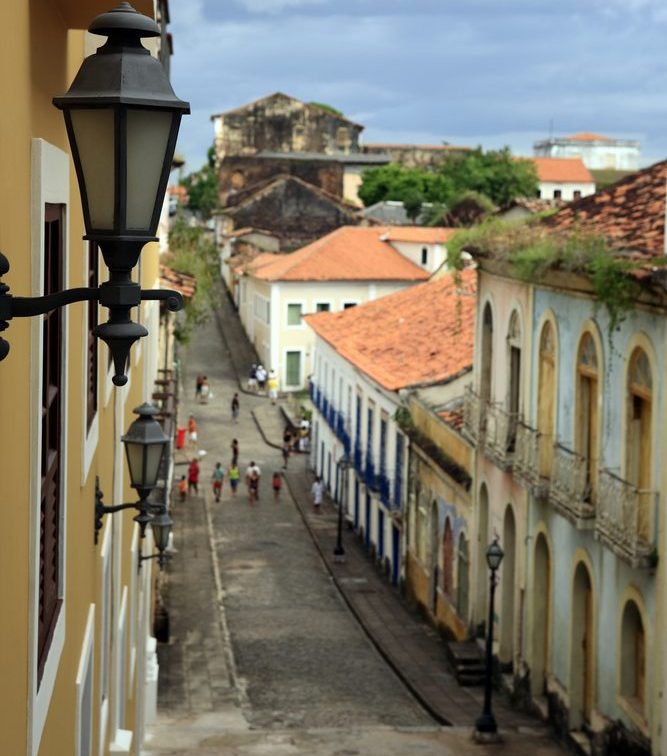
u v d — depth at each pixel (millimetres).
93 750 8852
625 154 143750
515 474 21297
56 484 6367
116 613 11234
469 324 35000
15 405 4496
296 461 51656
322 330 43750
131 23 3789
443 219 74375
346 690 23391
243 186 100062
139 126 3707
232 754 18188
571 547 19281
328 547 37438
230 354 72875
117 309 3789
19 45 4508
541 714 20516
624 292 16188
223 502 43656
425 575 29234
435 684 23406
